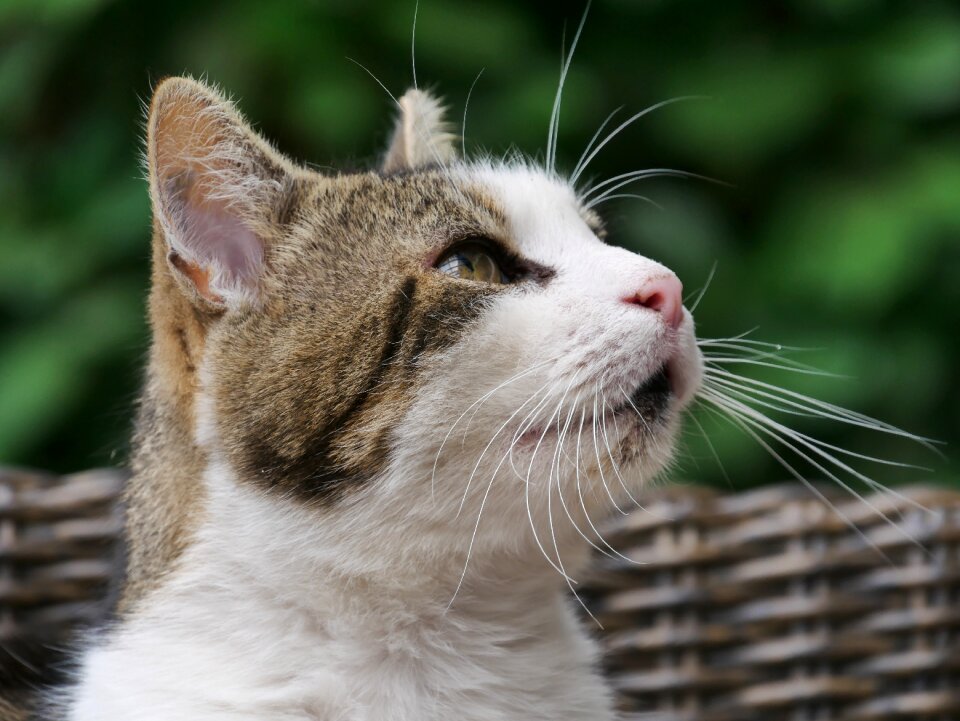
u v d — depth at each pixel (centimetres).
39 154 578
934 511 419
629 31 604
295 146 554
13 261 545
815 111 582
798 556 424
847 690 421
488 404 327
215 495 339
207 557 339
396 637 342
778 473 573
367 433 324
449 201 352
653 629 431
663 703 427
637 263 351
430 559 335
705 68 596
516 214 360
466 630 349
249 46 533
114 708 331
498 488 330
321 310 333
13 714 382
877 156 593
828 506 425
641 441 343
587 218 404
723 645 429
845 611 423
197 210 345
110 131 559
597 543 402
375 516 328
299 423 328
